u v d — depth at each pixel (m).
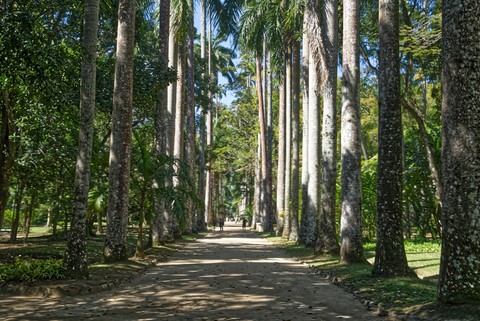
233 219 97.38
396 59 10.73
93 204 14.74
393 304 7.71
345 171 14.14
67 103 11.93
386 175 10.63
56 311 7.39
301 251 18.94
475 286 6.59
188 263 15.24
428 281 9.89
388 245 10.49
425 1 19.59
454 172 6.88
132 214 18.78
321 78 17.28
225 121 48.88
